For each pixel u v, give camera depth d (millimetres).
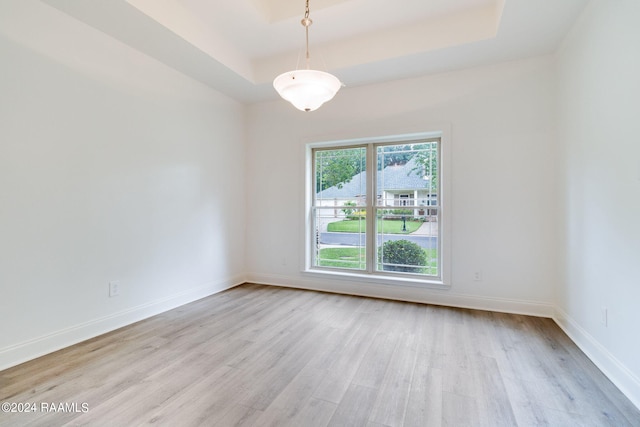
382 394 1775
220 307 3350
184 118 3455
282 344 2434
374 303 3494
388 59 3084
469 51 2938
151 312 3074
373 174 3910
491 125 3209
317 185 4258
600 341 2088
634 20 1696
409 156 3750
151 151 3076
